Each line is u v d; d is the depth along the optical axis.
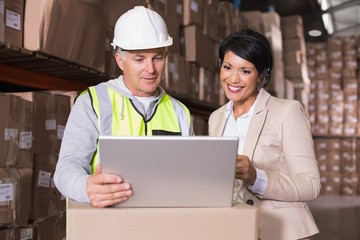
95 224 1.32
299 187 1.80
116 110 1.71
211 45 4.95
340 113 10.33
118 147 1.26
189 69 4.49
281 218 1.89
